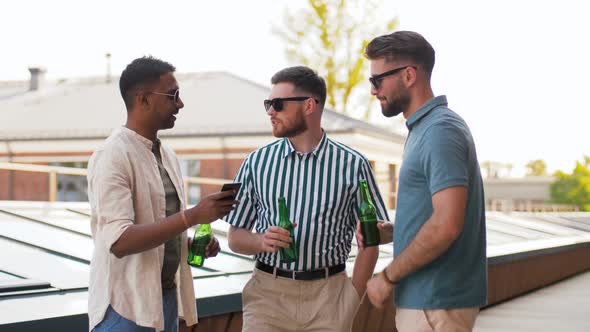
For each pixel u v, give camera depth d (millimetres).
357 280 2943
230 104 21047
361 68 20531
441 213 2197
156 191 2465
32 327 2869
